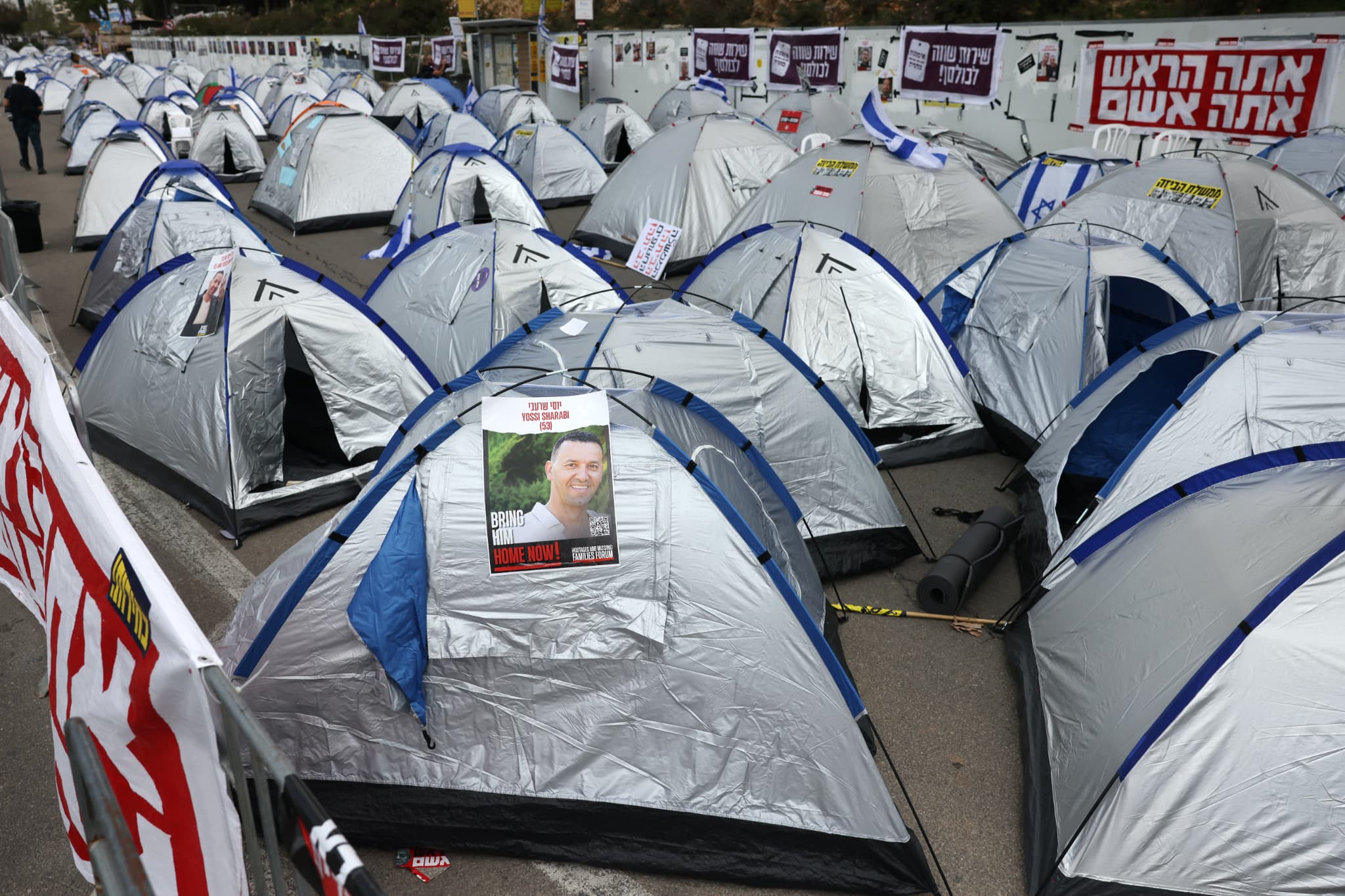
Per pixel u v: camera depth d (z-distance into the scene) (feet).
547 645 12.87
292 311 22.97
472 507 12.84
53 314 36.91
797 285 25.52
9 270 29.48
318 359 23.34
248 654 13.02
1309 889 11.07
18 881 12.26
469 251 29.50
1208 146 43.19
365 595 12.57
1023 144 52.06
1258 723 11.44
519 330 21.45
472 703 13.04
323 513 22.59
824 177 34.96
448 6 139.33
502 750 13.11
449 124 64.69
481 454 12.95
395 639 12.53
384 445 24.04
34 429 13.34
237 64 153.28
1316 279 31.40
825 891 12.60
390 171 54.19
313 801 6.55
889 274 25.31
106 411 24.70
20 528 15.12
